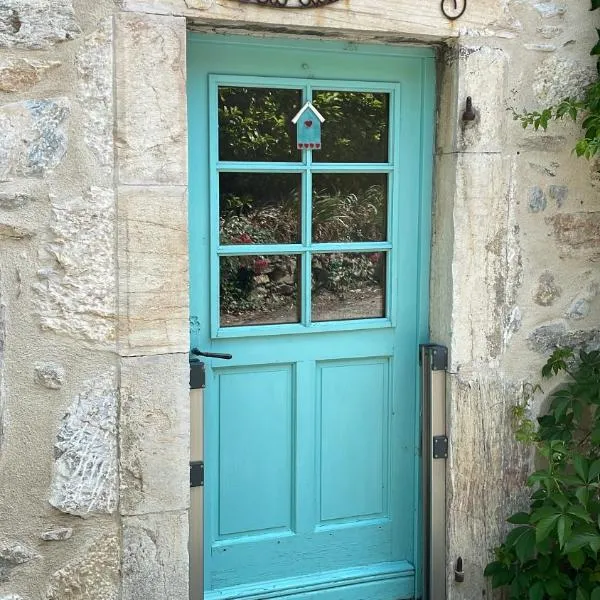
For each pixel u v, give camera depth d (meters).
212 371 2.94
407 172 3.11
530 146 3.06
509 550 3.08
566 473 3.22
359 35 2.87
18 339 2.49
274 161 2.95
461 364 3.06
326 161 3.02
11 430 2.50
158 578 2.69
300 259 3.02
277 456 3.07
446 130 3.03
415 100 3.08
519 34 2.99
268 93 2.91
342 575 3.18
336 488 3.17
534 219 3.10
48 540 2.57
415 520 3.26
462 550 3.14
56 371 2.52
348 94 3.02
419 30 2.85
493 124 2.99
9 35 2.40
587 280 3.21
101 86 2.48
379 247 3.10
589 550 2.88
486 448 3.13
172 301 2.60
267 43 2.85
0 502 2.52
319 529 3.15
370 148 3.08
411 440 3.24
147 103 2.52
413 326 3.18
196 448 2.79
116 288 2.55
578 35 3.08
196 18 2.57
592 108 3.01
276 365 3.03
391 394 3.19
